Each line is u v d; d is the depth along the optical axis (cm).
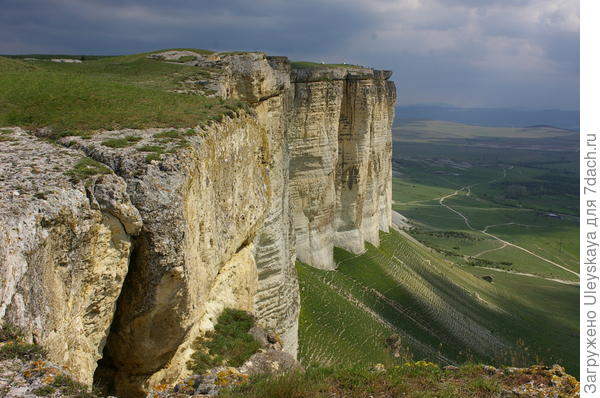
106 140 1747
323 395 1255
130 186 1430
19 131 1912
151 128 1944
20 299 1059
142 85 3072
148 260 1433
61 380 1037
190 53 4731
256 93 3409
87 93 2484
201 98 2678
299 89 5400
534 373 1423
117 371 1653
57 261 1200
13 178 1323
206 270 1873
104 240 1344
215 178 2034
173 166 1534
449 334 5603
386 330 4959
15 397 957
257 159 2805
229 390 1287
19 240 1079
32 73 2969
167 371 1738
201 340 2005
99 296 1352
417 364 1495
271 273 3362
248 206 2561
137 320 1507
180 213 1466
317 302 4744
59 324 1187
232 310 2377
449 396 1266
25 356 1046
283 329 3484
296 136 5475
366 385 1303
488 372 1446
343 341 4344
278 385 1268
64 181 1330
